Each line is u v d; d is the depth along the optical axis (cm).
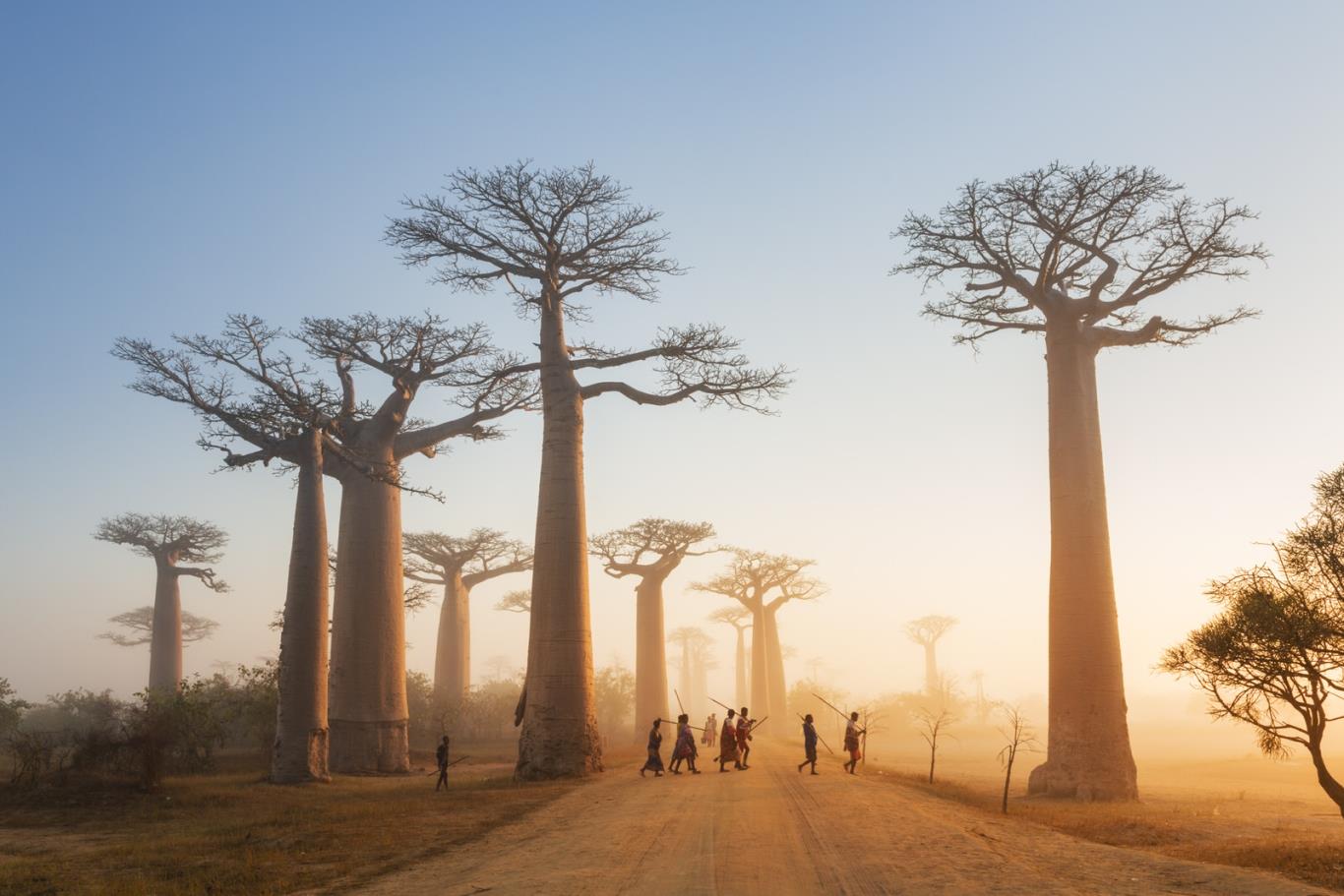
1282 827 1416
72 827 1623
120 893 962
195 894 959
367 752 2728
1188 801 1955
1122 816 1548
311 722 2295
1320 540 1033
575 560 2334
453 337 2794
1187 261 2067
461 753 3784
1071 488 2088
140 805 1836
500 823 1409
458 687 5122
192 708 2700
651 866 1005
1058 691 2028
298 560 2366
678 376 2534
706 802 1572
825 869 968
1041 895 838
